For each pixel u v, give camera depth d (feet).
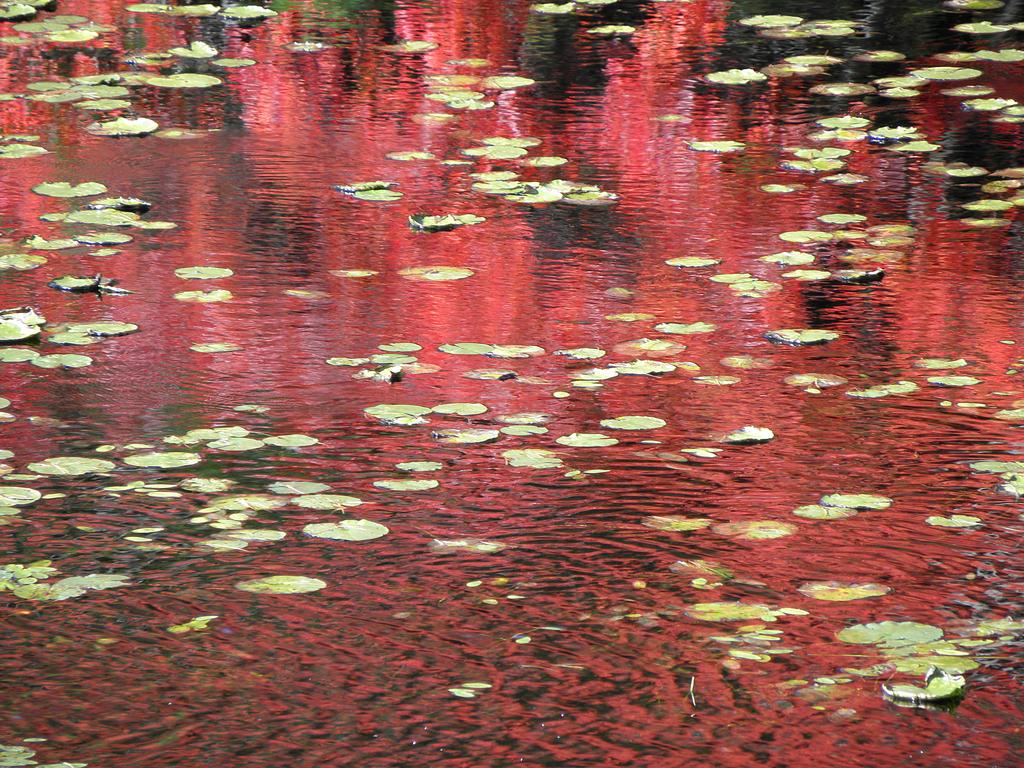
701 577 24.50
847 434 30.55
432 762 19.40
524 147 52.54
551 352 35.19
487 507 27.17
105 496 27.27
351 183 48.55
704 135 54.39
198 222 44.55
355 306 38.17
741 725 20.29
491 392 32.60
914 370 34.14
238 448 29.01
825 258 42.34
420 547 25.59
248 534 25.79
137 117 55.52
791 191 48.42
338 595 23.97
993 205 46.93
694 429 30.81
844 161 51.62
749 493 27.78
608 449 29.81
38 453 28.94
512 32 69.67
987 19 71.97
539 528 26.35
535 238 43.88
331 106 57.67
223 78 61.36
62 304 37.96
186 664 21.86
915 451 29.68
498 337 36.09
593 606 23.65
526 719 20.45
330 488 27.76
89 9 73.41
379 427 30.66
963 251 43.04
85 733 20.02
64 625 22.94
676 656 22.12
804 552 25.45
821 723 20.35
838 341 36.09
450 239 43.62
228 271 39.83
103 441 29.63
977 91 59.82
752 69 63.00
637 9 74.69
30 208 45.34
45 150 51.19
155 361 34.22
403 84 60.90
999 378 33.63
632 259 42.14
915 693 20.85
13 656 22.02
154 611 23.40
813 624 23.04
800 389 33.06
